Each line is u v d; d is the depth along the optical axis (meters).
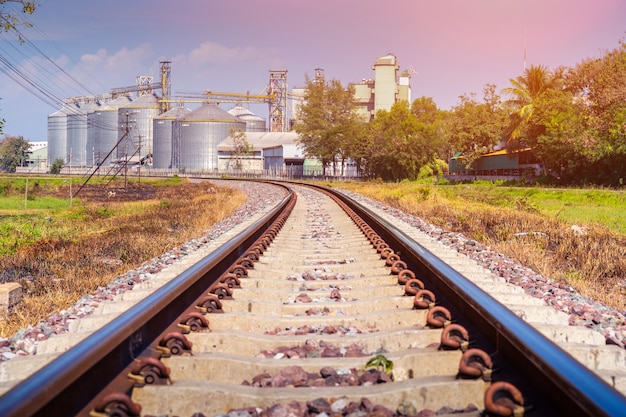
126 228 17.23
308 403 3.30
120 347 3.79
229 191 46.22
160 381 3.57
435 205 23.23
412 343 4.64
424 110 91.06
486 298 4.71
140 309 4.23
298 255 10.00
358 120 86.06
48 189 53.88
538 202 28.98
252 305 5.91
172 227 18.34
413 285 6.41
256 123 188.75
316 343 4.66
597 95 47.06
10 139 183.12
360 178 83.88
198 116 164.75
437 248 10.80
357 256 9.86
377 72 168.12
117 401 3.03
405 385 3.51
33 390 2.63
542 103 49.69
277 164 113.75
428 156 69.75
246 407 3.39
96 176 109.19
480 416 3.12
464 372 3.58
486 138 65.94
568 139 43.22
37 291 8.53
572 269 10.73
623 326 6.14
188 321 4.89
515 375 3.66
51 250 12.81
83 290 8.54
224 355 4.14
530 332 3.70
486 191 38.62
